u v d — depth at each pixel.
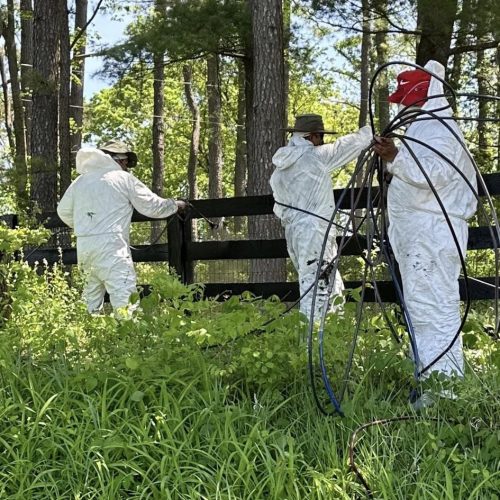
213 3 16.00
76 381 4.28
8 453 3.92
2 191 14.09
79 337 4.97
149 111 39.50
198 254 8.82
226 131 35.44
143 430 3.84
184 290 4.84
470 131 17.80
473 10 12.20
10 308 5.75
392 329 4.71
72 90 24.88
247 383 4.43
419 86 4.80
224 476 3.69
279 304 5.08
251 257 8.49
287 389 4.58
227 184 43.53
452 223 4.59
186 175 41.81
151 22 17.05
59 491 3.71
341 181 24.36
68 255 10.15
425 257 4.55
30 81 14.15
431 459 3.69
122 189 7.33
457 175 4.59
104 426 3.94
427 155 4.54
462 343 4.86
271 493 3.53
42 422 3.96
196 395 4.21
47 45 14.45
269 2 11.68
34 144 14.41
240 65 26.81
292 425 4.11
